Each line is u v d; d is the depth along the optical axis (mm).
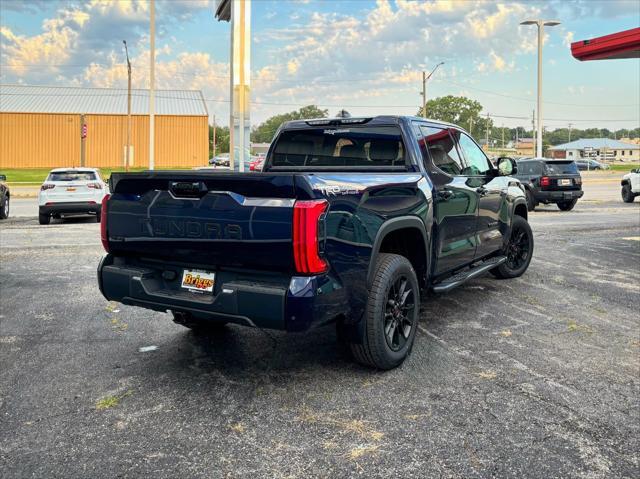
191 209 3740
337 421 3449
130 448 3143
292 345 4859
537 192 18062
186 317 4137
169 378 4129
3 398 3789
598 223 14312
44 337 5090
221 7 10945
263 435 3283
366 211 3871
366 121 5043
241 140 10125
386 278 4059
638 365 4402
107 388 3953
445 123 5680
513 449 3123
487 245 6246
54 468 2941
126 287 4102
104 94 57938
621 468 2943
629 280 7473
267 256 3488
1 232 12555
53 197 14234
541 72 30750
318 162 5367
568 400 3750
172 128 56031
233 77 10070
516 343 4918
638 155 137250
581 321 5602
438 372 4230
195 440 3230
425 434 3285
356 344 4059
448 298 6523
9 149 54031
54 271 8055
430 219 4723
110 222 4195
